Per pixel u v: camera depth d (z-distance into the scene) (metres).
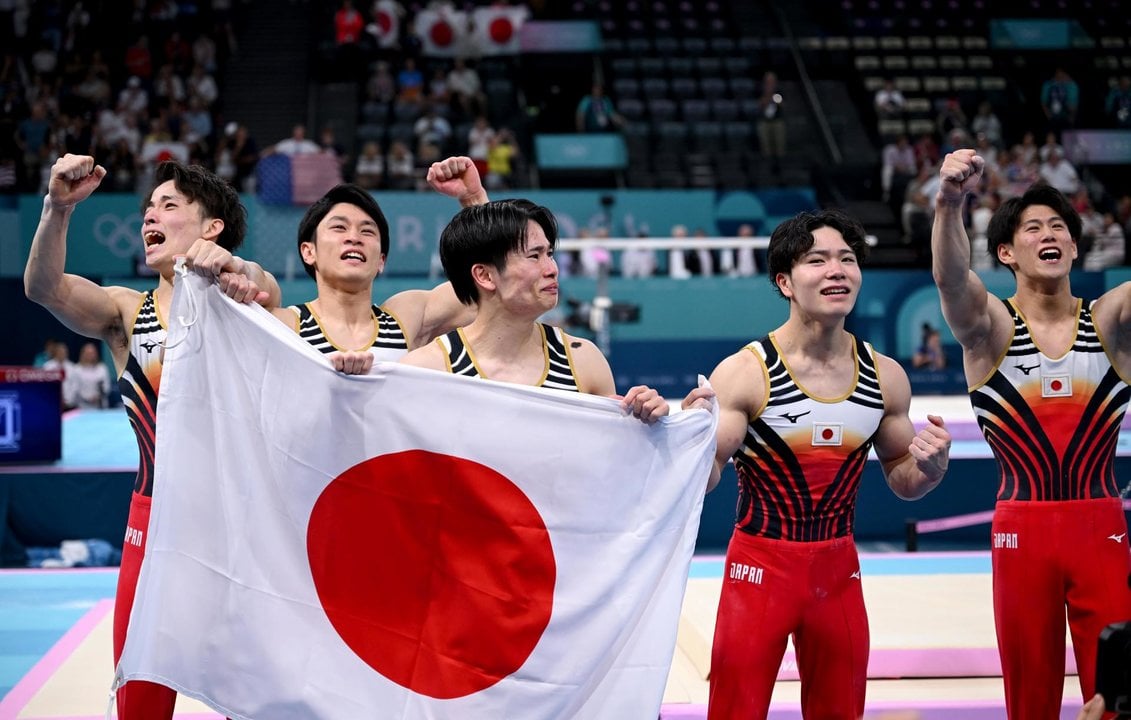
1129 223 16.25
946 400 12.13
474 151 17.11
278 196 15.18
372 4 20.48
